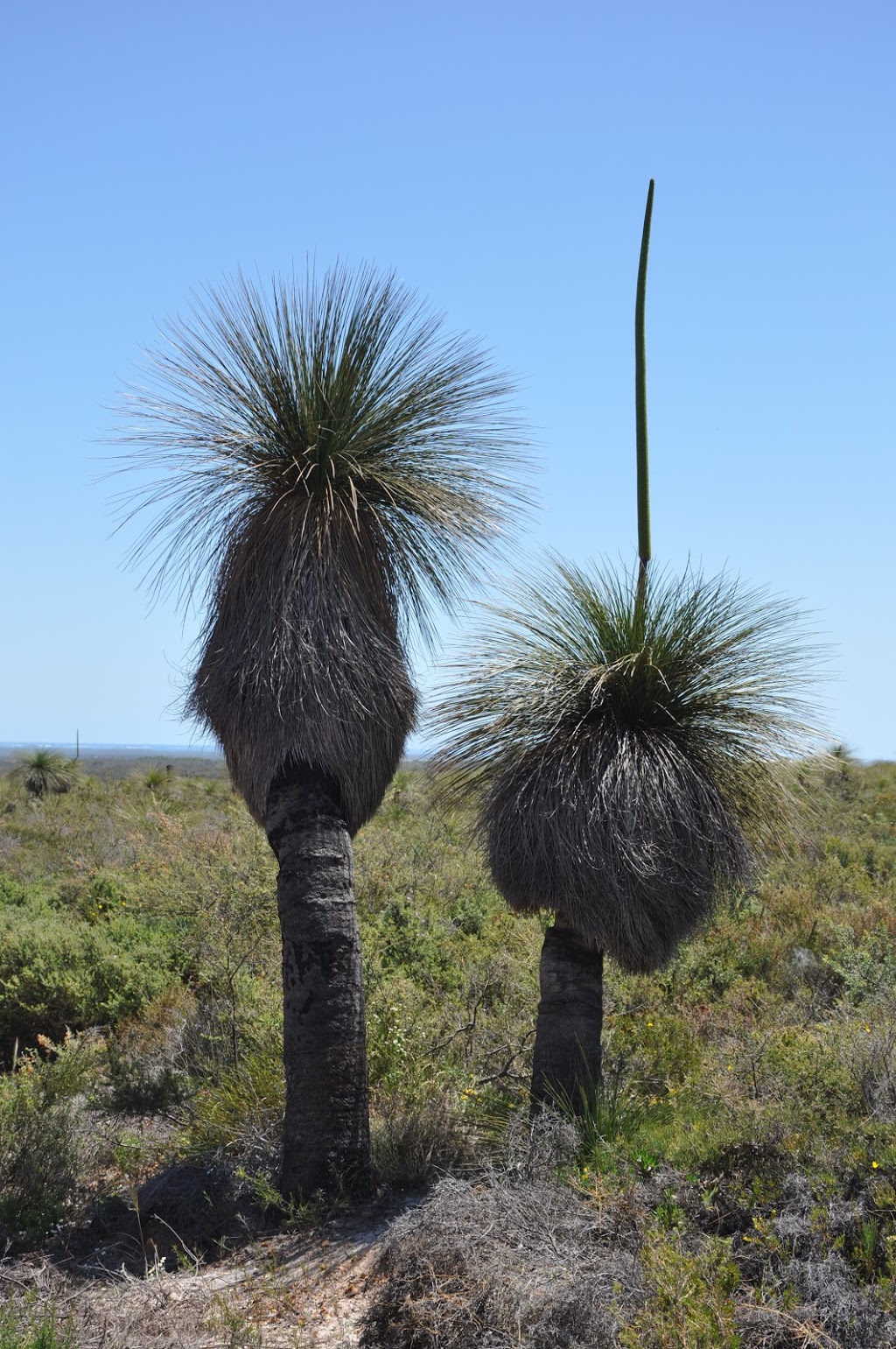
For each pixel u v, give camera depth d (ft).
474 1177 16.43
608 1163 15.46
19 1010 30.09
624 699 19.02
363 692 17.67
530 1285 11.50
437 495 18.71
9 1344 11.59
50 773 109.60
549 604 19.84
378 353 18.90
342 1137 16.53
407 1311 11.89
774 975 30.12
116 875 45.39
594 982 18.63
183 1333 12.52
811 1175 13.89
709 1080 19.71
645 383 19.86
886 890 40.45
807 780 19.72
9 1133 18.17
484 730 19.06
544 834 17.75
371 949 29.35
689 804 17.98
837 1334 10.80
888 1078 17.71
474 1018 24.58
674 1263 11.17
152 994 30.40
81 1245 16.35
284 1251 14.96
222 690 17.75
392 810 50.31
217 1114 19.60
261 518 18.54
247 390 18.72
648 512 19.76
